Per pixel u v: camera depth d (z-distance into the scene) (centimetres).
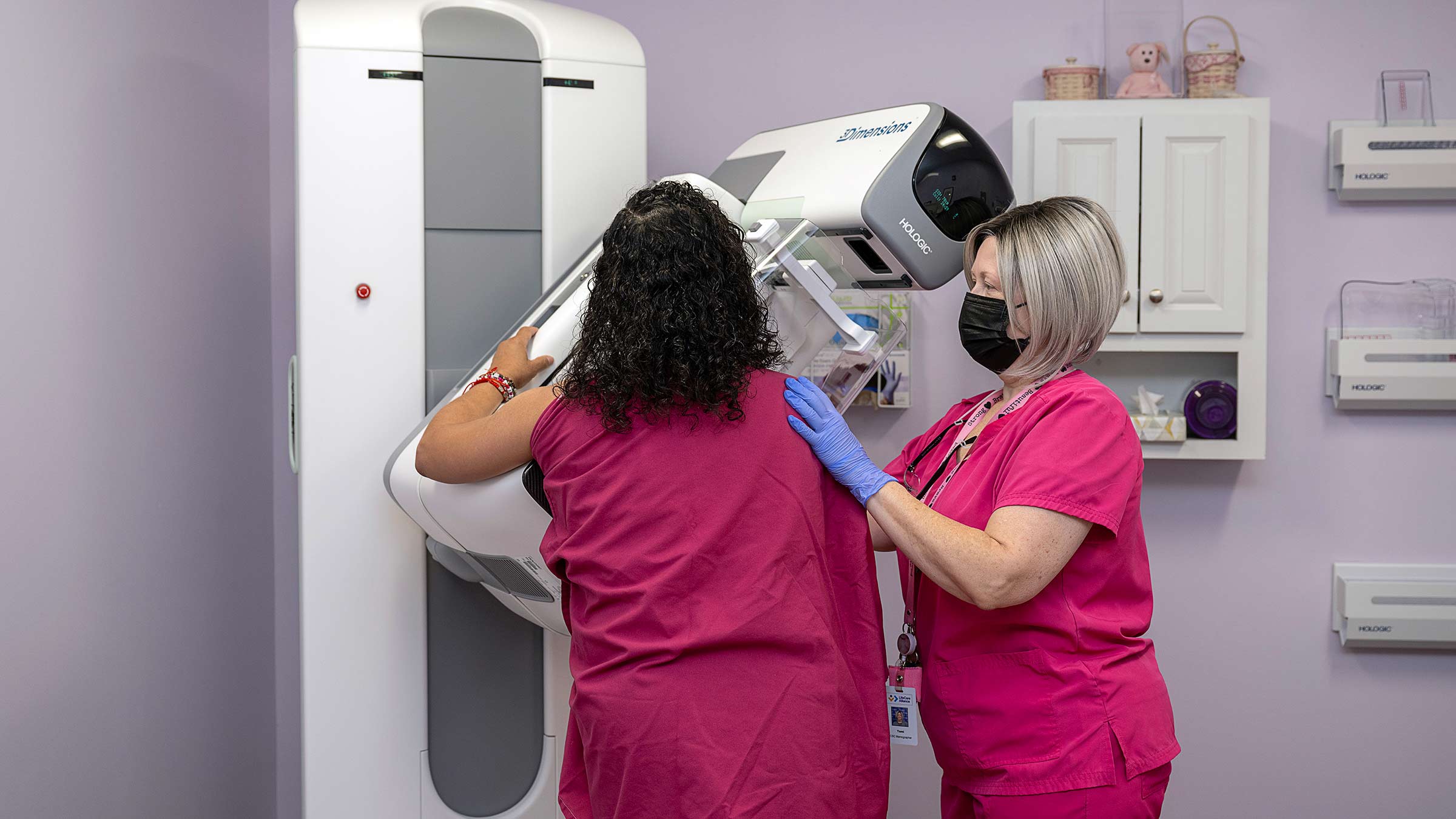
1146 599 130
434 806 162
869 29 215
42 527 139
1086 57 213
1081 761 119
